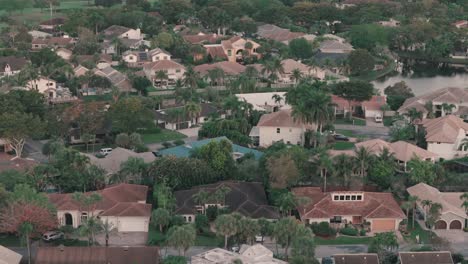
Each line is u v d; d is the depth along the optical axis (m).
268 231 158.38
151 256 146.12
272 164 189.38
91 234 158.00
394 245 156.00
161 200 175.00
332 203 176.75
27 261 153.50
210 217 174.38
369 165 193.75
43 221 156.38
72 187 186.12
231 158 197.88
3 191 165.38
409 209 177.75
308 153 198.50
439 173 194.88
